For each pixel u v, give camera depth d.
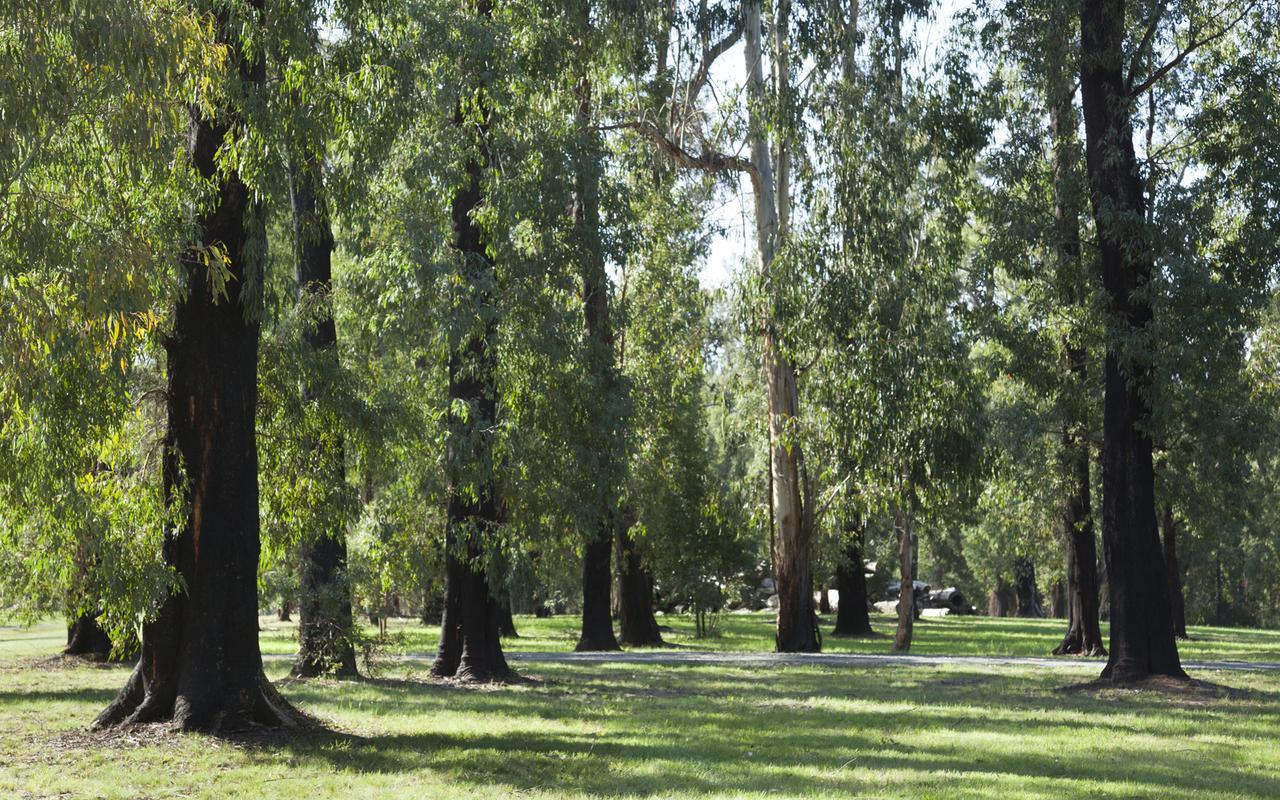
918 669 26.58
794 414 32.88
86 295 10.19
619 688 21.41
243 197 13.73
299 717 14.48
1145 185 23.09
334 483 15.88
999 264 28.41
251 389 14.03
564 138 21.80
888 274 29.47
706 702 19.02
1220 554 65.00
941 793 10.97
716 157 32.09
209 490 13.62
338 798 10.27
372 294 21.23
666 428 33.81
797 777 11.83
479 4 22.62
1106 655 32.34
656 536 35.03
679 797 10.60
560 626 50.06
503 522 22.03
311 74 13.63
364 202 15.36
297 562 21.23
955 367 29.17
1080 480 32.47
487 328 21.20
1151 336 21.28
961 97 28.56
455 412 20.52
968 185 29.59
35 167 10.83
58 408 11.33
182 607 13.65
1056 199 25.70
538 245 21.62
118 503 13.47
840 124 29.12
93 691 19.55
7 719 15.31
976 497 30.97
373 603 22.50
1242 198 22.69
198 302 13.70
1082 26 22.83
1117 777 12.20
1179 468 29.45
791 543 33.06
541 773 11.84
